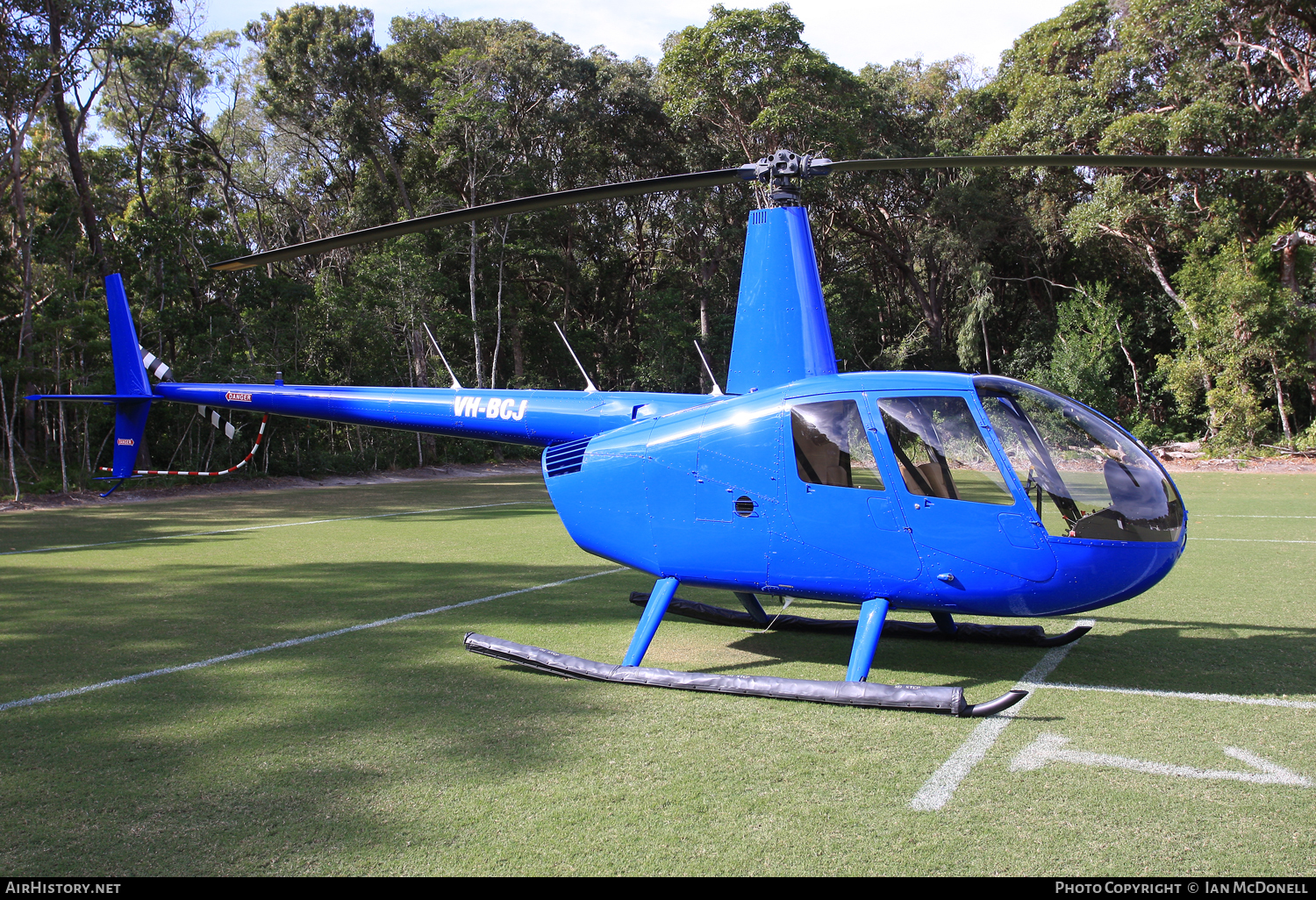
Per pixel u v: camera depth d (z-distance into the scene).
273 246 43.38
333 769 3.67
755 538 5.05
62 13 22.91
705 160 40.12
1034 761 3.72
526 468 34.59
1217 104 27.95
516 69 38.72
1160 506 4.70
